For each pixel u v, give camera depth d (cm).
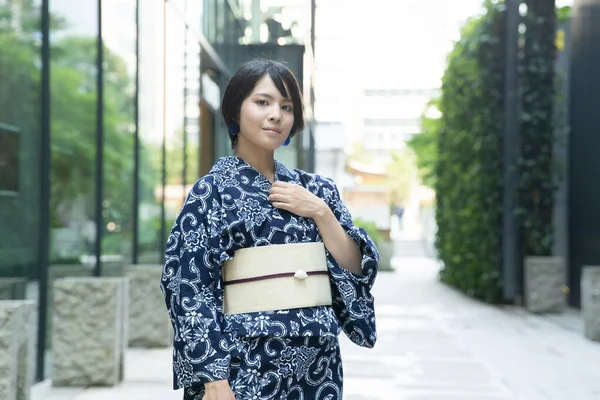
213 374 166
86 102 591
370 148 7088
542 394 477
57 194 536
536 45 991
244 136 188
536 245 992
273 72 187
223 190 180
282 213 182
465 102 1119
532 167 992
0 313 323
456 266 1247
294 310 176
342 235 187
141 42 736
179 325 172
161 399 454
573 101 988
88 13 591
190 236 175
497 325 825
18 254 477
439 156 1350
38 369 504
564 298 932
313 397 180
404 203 4966
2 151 452
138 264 727
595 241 913
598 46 916
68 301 496
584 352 642
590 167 927
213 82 1170
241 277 177
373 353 637
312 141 1340
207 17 1059
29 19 492
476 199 1052
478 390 488
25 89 487
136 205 717
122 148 684
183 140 918
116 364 497
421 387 497
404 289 1337
